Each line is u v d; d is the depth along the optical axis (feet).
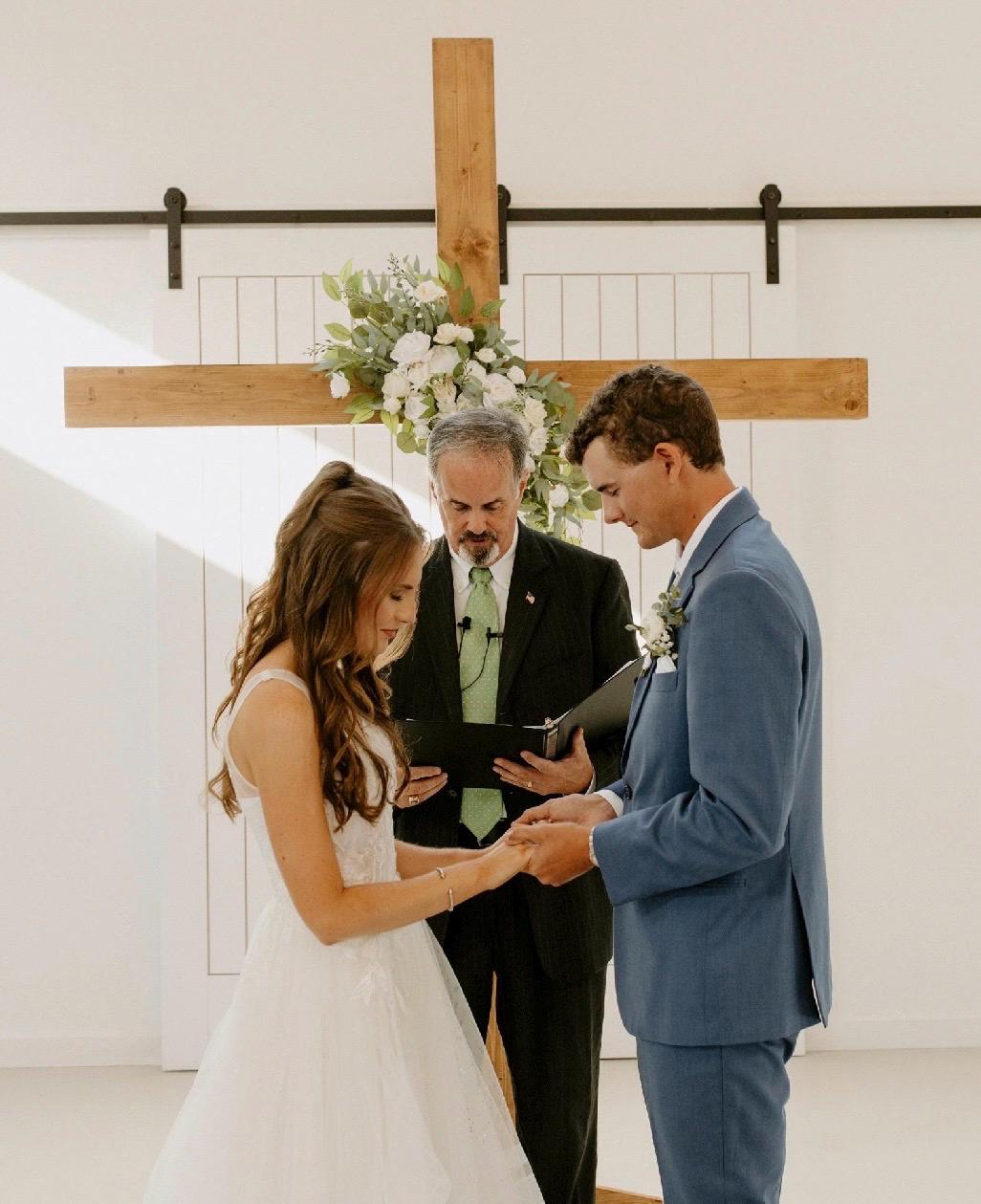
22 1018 14.05
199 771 13.79
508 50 14.01
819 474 14.23
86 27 13.87
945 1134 12.05
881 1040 14.25
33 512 13.97
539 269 13.99
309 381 8.90
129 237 13.98
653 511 6.76
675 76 14.07
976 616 14.33
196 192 13.93
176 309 13.84
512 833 6.99
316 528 6.47
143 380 8.94
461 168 8.89
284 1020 6.50
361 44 13.94
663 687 6.82
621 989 7.04
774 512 14.07
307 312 13.87
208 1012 13.80
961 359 14.28
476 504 8.04
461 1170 6.61
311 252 13.88
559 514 8.86
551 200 14.05
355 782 6.44
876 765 14.28
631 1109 12.75
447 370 8.48
